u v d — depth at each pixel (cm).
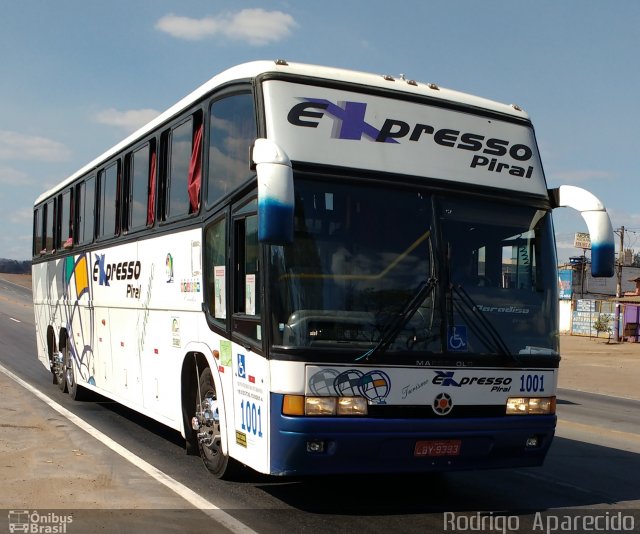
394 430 584
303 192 602
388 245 616
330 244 599
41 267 1556
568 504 702
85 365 1175
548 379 654
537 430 641
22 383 1471
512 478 805
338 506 657
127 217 984
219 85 717
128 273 962
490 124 703
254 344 607
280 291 582
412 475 799
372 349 586
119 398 993
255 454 609
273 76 637
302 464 571
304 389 568
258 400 602
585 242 6419
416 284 614
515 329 643
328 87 648
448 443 606
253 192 622
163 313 834
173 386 802
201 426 745
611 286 6525
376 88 668
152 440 930
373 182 627
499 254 657
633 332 4366
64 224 1345
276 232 534
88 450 846
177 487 694
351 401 577
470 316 626
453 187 655
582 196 679
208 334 710
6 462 768
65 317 1316
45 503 630
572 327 5075
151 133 905
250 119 646
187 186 784
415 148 658
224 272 673
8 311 4578
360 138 640
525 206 683
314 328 579
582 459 935
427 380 600
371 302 598
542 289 668
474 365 617
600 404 1684
